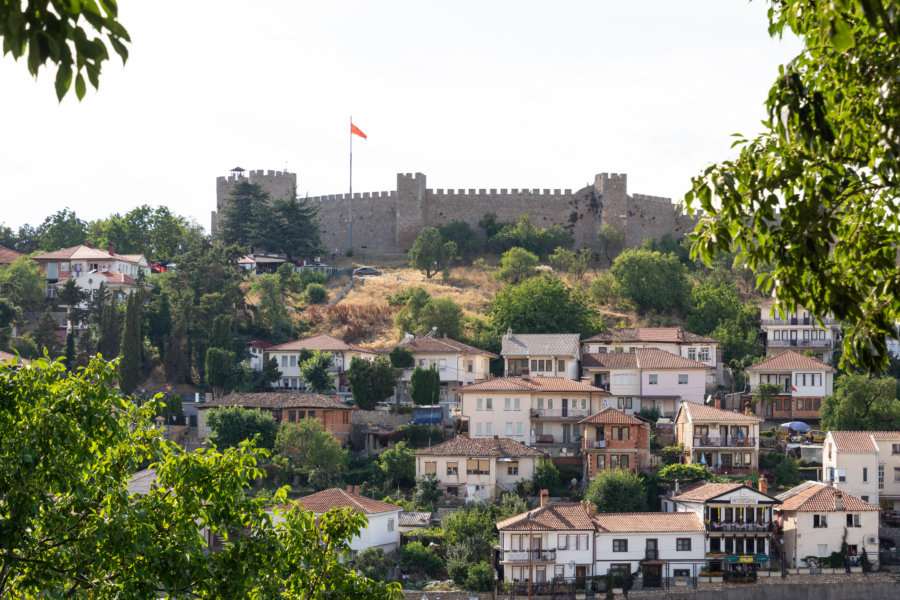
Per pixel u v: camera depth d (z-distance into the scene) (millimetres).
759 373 122938
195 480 27094
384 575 81688
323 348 133500
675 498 92062
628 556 85188
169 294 151000
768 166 16719
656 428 112312
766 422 121062
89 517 26594
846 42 13875
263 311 155375
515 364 130000
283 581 29234
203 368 136750
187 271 156500
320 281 181750
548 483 100562
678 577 85000
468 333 150125
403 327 152875
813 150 16000
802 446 107000
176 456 27750
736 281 179125
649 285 166250
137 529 25125
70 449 25891
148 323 144500
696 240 17281
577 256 196500
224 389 128375
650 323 163125
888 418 109375
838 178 16281
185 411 124562
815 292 16672
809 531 87562
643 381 122125
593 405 112375
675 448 106500
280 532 29266
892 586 84312
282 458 102125
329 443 102625
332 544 30234
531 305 145375
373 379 119688
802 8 16219
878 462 99438
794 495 92125
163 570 25500
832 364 136125
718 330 146625
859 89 15781
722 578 84625
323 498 85938
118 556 25656
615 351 134375
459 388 114125
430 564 84375
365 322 160500
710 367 125125
